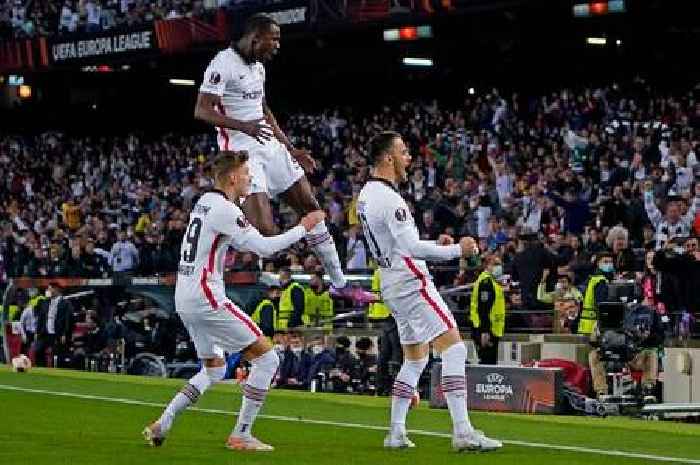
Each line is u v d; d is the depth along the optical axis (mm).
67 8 75938
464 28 63625
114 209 73062
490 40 66375
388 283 20938
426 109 65562
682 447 22266
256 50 22953
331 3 59156
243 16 63406
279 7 61656
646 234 41906
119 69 77625
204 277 20188
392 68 75188
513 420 27922
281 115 82500
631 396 31875
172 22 67312
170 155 77000
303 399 32906
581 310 37969
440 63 73812
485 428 25891
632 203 44656
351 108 77812
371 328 42062
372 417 27688
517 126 59031
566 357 37875
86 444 20984
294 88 82062
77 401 30547
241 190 20359
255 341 20391
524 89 71750
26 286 55750
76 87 87625
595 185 50094
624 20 61219
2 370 44219
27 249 67000
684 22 61281
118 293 52219
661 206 44625
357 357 42219
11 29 80375
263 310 41875
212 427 24641
